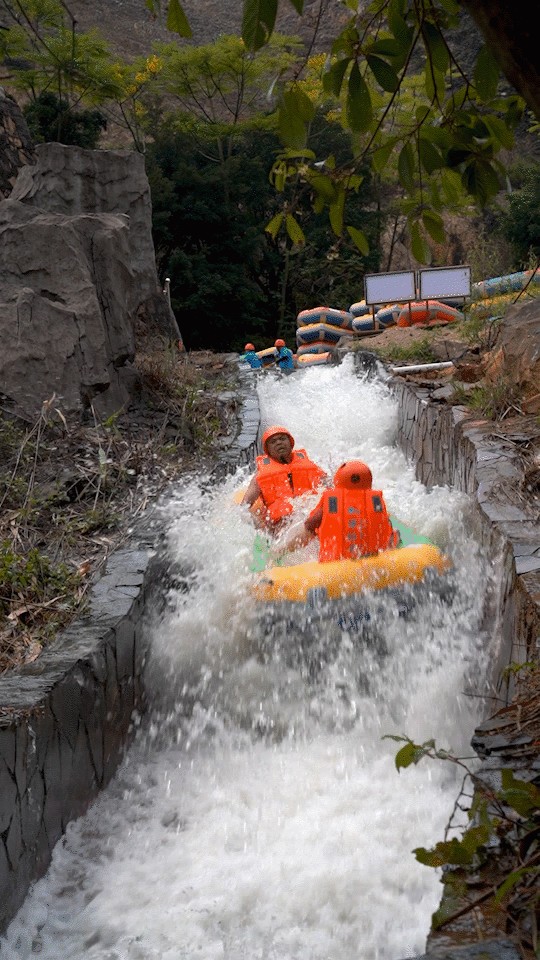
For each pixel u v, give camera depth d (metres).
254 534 6.65
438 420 9.38
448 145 2.48
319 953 3.46
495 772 2.81
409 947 3.44
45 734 3.91
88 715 4.49
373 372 14.80
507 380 8.46
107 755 4.80
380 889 3.79
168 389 10.77
